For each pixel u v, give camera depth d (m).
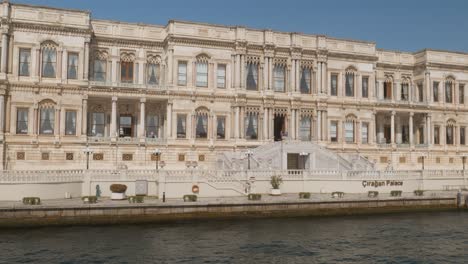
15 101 61.84
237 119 71.25
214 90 70.94
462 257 34.75
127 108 70.69
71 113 64.38
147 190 52.09
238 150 69.44
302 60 75.31
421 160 82.62
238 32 71.69
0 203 44.12
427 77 85.62
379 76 86.31
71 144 63.50
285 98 73.62
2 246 35.53
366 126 79.75
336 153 69.00
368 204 51.38
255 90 73.00
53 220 41.72
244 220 46.75
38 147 62.22
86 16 65.50
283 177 55.75
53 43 63.91
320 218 48.81
